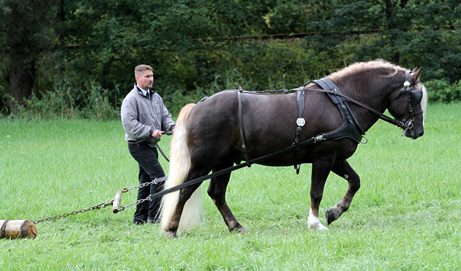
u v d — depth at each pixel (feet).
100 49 114.01
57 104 106.63
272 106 32.14
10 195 45.19
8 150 70.95
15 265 25.64
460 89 108.99
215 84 111.96
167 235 32.42
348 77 33.24
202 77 117.60
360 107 33.09
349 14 115.03
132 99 36.83
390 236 27.66
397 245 25.88
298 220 36.40
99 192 45.60
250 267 24.22
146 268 24.76
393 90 33.35
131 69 115.75
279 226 34.83
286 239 28.07
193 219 33.06
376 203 39.55
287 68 119.65
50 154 66.85
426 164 51.78
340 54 119.96
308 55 120.67
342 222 35.09
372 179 45.44
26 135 85.20
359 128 32.94
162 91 113.50
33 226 31.65
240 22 119.96
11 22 108.37
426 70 112.78
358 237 27.43
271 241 27.81
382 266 23.12
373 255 24.70
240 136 32.01
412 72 33.58
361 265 23.30
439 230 28.04
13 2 104.78
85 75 114.83
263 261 24.44
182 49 112.06
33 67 115.03
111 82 116.16
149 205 37.19
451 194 40.93
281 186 44.88
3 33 111.45
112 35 108.58
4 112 113.60
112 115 105.40
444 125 77.97
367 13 114.83
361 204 39.32
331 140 32.27
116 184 48.62
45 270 25.16
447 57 113.09
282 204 40.11
